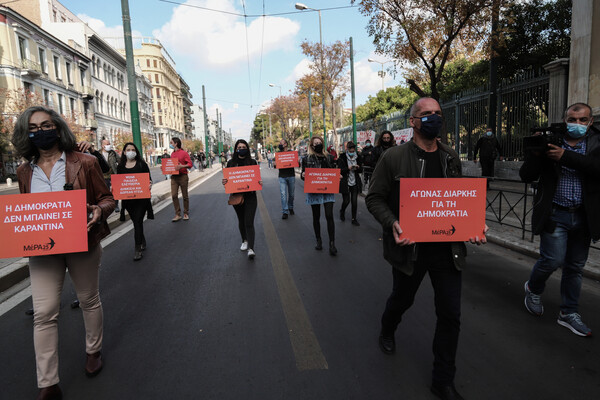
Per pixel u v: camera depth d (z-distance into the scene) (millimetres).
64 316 3639
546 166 3109
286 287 4203
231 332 3193
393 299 2590
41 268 2395
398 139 16031
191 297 3996
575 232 3070
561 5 13164
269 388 2420
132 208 5516
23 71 29469
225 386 2455
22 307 3861
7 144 25797
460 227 2256
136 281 4551
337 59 27953
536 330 3135
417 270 2359
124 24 10711
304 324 3303
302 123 51938
